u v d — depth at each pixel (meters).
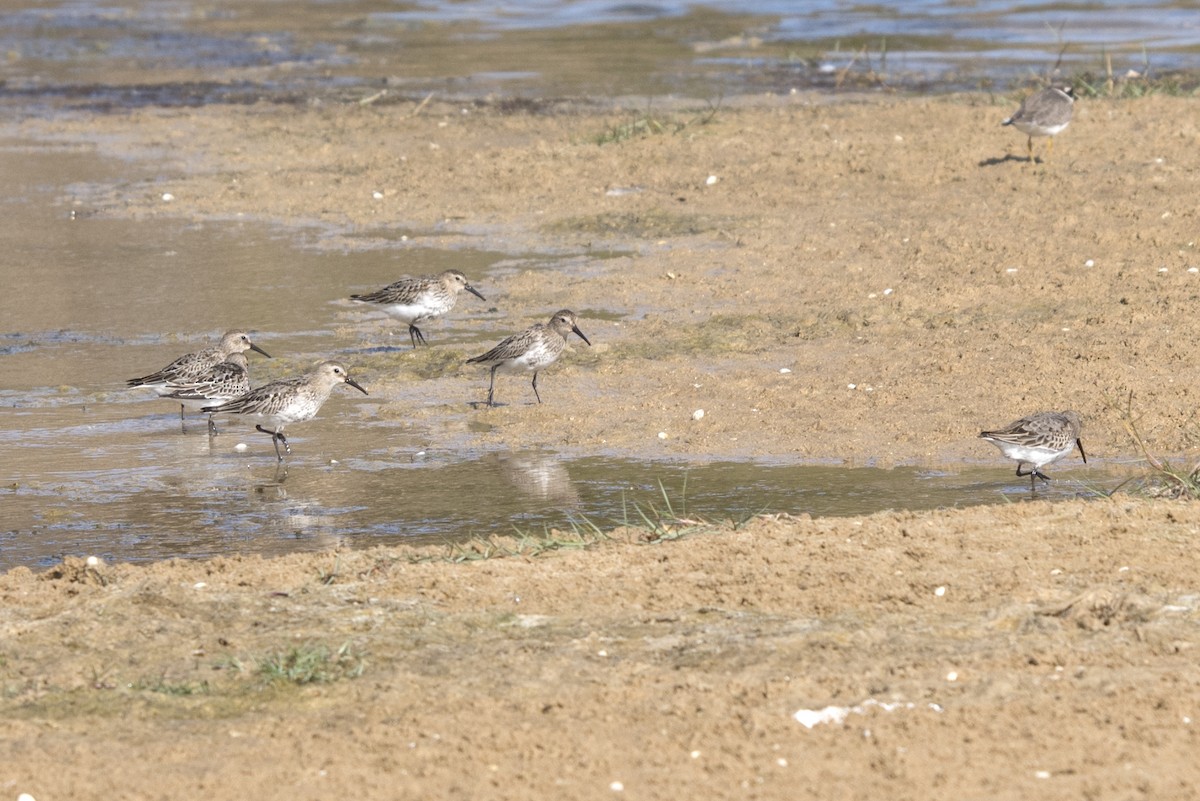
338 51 48.38
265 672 9.96
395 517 14.16
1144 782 8.20
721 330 20.31
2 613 11.19
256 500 14.80
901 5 54.16
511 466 15.62
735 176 28.56
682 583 11.39
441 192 29.05
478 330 21.00
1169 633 10.07
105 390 18.80
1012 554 11.77
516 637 10.52
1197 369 17.58
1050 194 25.69
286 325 21.48
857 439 16.08
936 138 30.12
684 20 52.66
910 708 9.12
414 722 9.18
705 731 8.95
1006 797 8.10
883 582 11.24
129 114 38.25
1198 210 24.03
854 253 23.58
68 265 24.84
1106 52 37.84
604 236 25.66
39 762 8.81
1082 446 15.58
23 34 54.38
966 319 20.12
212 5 62.38
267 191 29.81
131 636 10.63
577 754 8.72
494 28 52.59
